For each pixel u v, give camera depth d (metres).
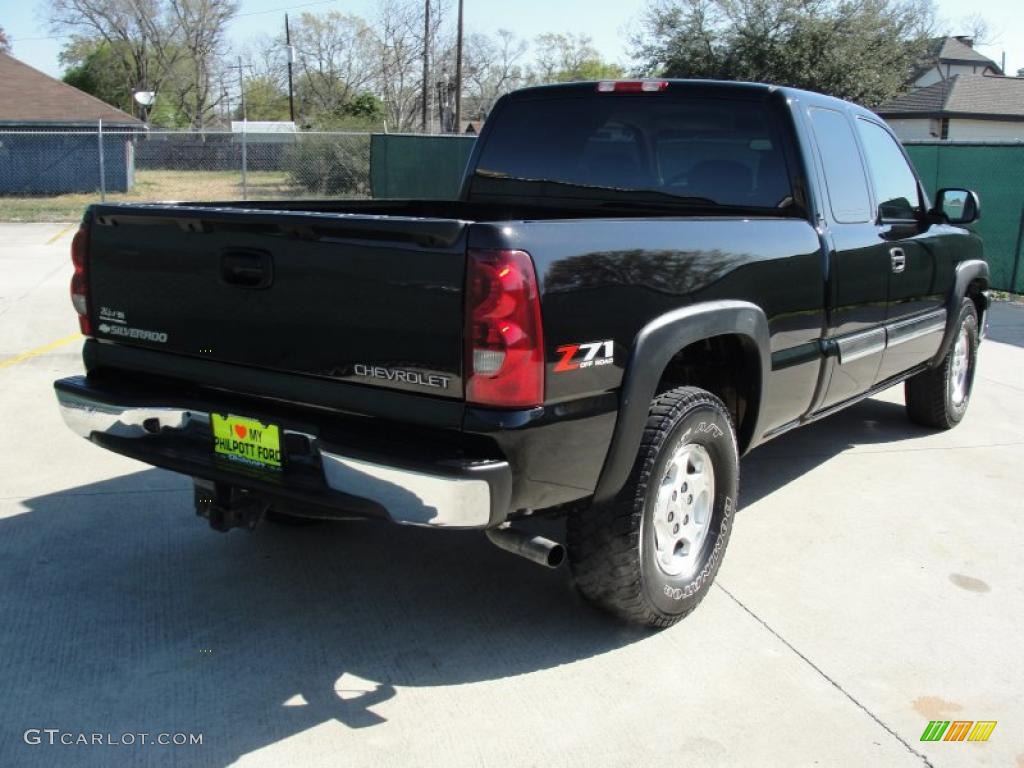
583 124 4.72
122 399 3.38
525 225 2.75
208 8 60.69
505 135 4.98
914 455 5.79
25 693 3.06
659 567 3.41
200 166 38.41
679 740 2.91
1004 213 13.06
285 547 4.23
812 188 4.21
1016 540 4.49
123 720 2.94
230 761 2.76
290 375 3.05
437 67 56.34
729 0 32.06
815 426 6.43
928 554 4.32
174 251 3.25
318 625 3.55
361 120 39.50
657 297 3.17
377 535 4.38
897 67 32.75
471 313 2.67
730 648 3.45
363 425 2.94
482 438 2.74
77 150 29.36
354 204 4.92
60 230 19.62
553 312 2.78
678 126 4.45
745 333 3.62
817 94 4.56
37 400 6.44
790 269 3.93
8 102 29.92
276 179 34.00
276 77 63.75
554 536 4.31
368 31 61.00
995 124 42.19
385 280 2.79
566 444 2.89
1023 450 5.92
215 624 3.54
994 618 3.73
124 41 60.81
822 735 2.96
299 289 2.97
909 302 5.22
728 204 4.35
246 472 3.12
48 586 3.79
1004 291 13.20
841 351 4.46
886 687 3.23
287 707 3.03
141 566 4.00
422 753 2.82
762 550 4.32
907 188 5.41
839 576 4.07
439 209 5.12
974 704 3.15
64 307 10.07
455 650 3.39
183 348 3.30
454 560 4.13
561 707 3.06
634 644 3.46
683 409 3.31
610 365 3.00
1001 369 8.33
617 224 3.07
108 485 4.89
